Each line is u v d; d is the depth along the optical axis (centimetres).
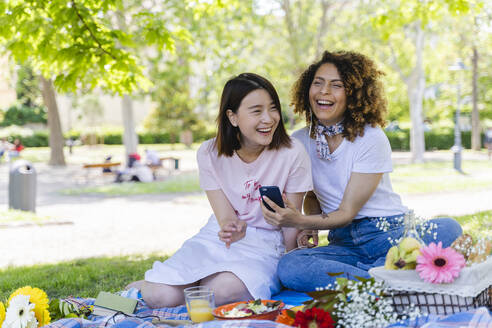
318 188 412
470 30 2320
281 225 366
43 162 3117
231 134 388
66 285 630
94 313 364
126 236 980
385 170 383
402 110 4050
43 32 655
